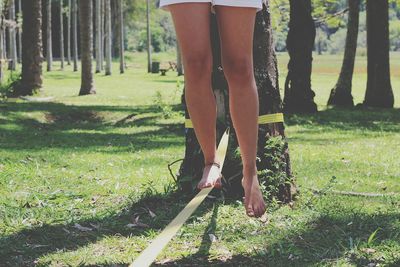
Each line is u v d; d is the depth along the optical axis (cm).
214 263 504
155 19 11425
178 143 1480
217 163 403
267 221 616
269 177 690
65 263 504
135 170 1003
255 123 379
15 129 1795
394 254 519
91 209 686
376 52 2659
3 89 2891
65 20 8769
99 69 6250
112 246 548
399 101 3189
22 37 2942
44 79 4878
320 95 3550
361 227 602
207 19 355
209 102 380
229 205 668
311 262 498
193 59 359
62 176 918
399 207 722
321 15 3388
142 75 5900
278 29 3064
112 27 9569
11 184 835
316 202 719
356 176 998
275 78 703
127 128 1897
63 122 2091
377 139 1623
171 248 541
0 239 562
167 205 686
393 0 3175
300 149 1372
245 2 351
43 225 610
